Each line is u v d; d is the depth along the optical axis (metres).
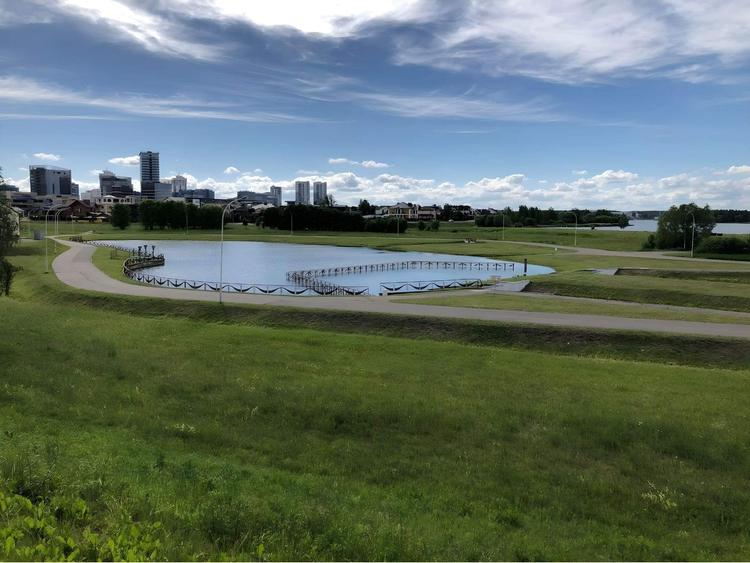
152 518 7.68
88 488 8.51
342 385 18.05
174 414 15.09
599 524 10.26
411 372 20.36
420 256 98.06
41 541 6.21
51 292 42.56
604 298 44.25
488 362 22.38
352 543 7.79
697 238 97.00
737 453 13.49
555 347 27.75
